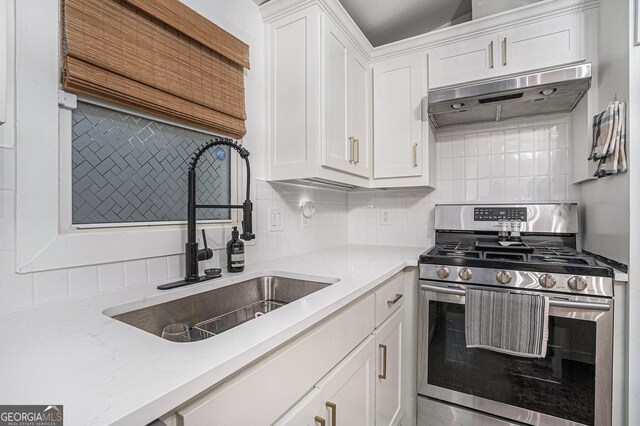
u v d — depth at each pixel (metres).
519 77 1.46
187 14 1.18
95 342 0.62
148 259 1.07
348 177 1.74
